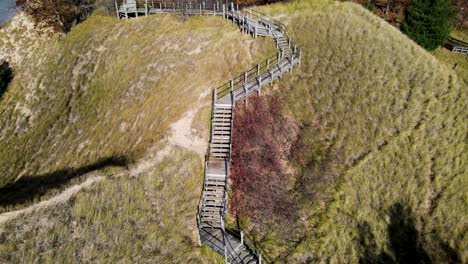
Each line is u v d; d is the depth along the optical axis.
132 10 38.16
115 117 29.83
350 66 30.39
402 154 25.28
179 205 22.06
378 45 32.91
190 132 25.83
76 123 31.53
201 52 31.66
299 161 24.27
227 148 24.48
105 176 22.98
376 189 23.58
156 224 20.92
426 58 33.00
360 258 20.33
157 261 19.30
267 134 25.31
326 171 23.64
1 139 33.50
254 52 30.86
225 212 21.80
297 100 27.56
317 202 22.28
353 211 22.25
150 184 22.77
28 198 22.39
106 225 20.58
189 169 23.73
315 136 25.73
